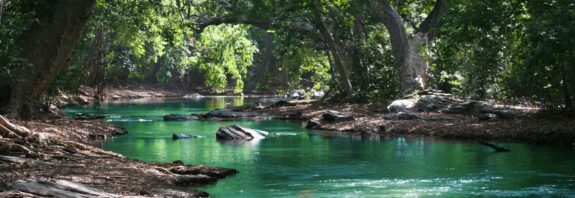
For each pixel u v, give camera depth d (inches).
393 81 1737.2
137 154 855.7
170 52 2893.7
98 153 724.0
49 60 986.7
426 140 1023.0
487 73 1411.2
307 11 1796.3
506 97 1268.5
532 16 986.7
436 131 1093.8
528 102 1290.6
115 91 2694.4
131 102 2352.4
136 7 1453.0
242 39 2252.7
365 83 1786.4
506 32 1081.4
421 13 1825.8
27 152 644.1
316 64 2245.3
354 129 1194.6
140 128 1261.1
